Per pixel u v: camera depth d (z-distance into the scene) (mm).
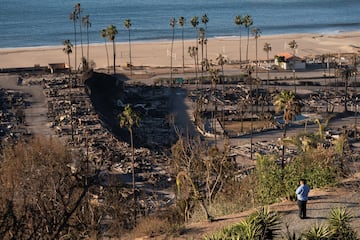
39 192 90875
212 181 115438
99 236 104125
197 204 102375
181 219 100938
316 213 75750
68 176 105000
